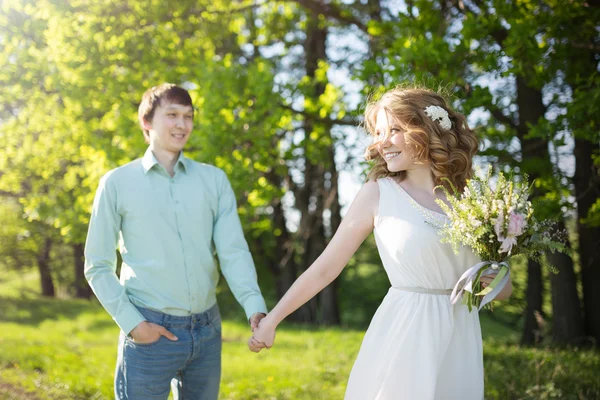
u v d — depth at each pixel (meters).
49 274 24.42
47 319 13.14
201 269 2.92
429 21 6.49
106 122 10.20
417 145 2.52
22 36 8.85
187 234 2.90
